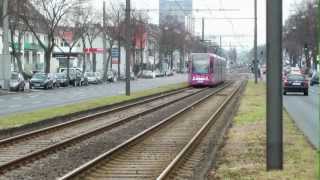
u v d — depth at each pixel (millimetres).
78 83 89125
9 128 24750
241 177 12883
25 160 17078
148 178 14508
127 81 53781
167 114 35938
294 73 63469
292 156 15719
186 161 17422
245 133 22359
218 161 16125
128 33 55375
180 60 195125
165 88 72125
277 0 12523
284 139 20031
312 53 119625
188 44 159625
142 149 20141
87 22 123750
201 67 82688
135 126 28406
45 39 131250
